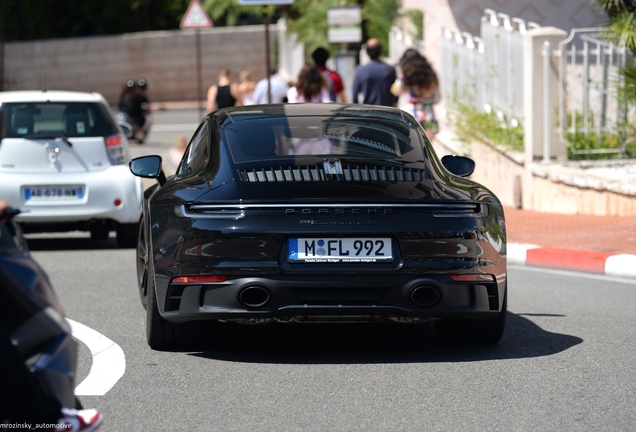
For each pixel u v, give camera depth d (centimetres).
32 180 1448
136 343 883
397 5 3625
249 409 683
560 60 1733
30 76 5191
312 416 665
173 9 6275
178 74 5322
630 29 1627
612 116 1792
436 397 709
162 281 784
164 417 667
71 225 1481
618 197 1572
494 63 2041
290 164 811
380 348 864
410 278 766
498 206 818
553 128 1755
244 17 5741
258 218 762
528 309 1035
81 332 930
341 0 3784
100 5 6103
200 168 852
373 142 855
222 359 823
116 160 1495
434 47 2684
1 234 478
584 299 1082
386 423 649
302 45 4153
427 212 774
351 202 766
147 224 847
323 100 1872
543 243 1375
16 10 5847
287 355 838
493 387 734
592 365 796
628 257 1234
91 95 1532
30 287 470
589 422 648
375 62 1956
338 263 760
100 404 699
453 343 878
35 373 458
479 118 2000
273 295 760
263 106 937
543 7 2588
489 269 786
